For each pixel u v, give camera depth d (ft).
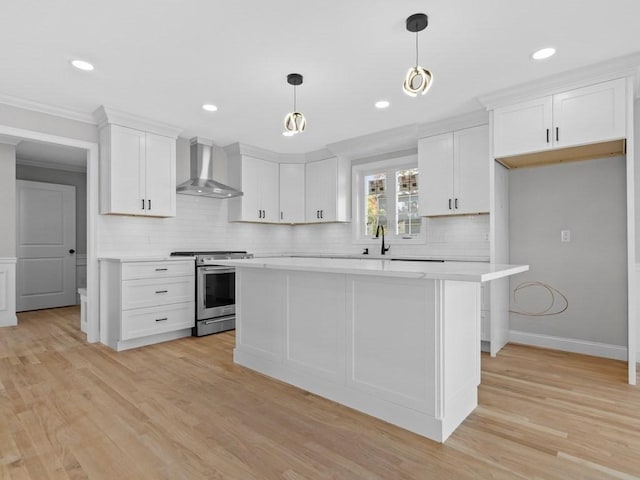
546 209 11.39
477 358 7.27
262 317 9.17
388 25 7.16
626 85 8.57
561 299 11.18
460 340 6.61
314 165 17.01
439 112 11.87
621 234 10.27
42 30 7.26
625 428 6.37
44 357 10.57
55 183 19.16
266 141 15.40
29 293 17.99
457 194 12.23
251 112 11.90
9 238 14.96
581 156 10.43
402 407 6.42
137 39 7.62
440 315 5.98
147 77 9.36
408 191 15.33
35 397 7.76
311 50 8.10
